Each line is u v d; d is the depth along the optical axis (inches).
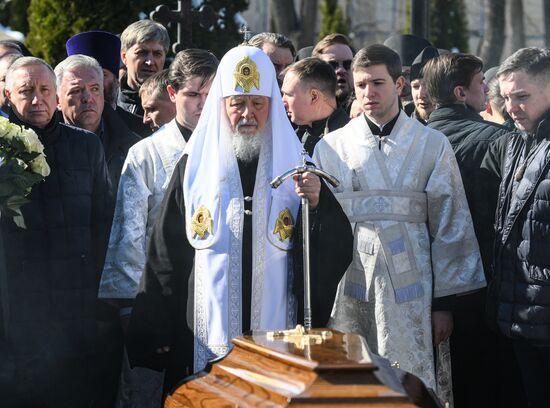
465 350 213.0
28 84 207.5
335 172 202.1
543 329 187.5
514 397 216.7
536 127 192.5
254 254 183.9
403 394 117.8
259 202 185.6
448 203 199.2
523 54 192.5
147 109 249.4
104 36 265.0
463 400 215.0
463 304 207.2
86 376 208.8
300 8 903.7
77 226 207.6
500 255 193.9
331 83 229.9
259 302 183.0
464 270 197.5
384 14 898.7
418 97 254.5
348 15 897.5
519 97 191.9
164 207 190.1
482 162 212.4
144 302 187.0
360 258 197.2
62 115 240.8
